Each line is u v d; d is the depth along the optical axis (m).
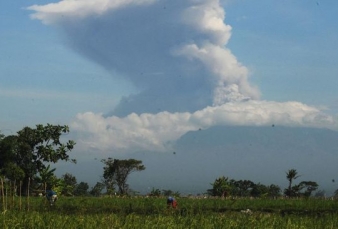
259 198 54.53
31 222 23.36
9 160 69.88
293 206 42.62
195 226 23.77
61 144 72.69
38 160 71.69
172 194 58.75
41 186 67.62
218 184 70.94
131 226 22.88
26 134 72.00
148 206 40.19
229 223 24.28
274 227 24.02
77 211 37.22
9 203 36.78
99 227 23.02
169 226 23.12
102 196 57.97
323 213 37.72
